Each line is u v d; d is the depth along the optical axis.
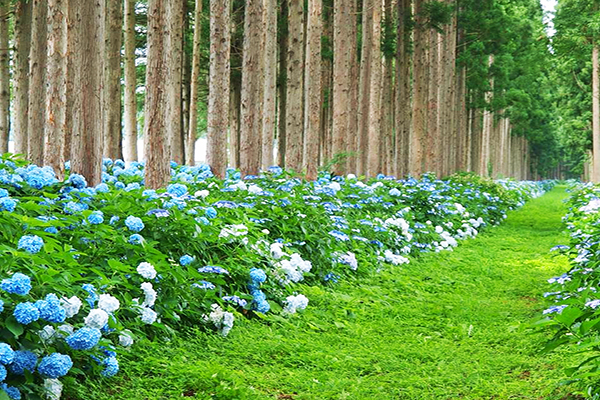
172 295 6.43
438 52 30.53
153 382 5.41
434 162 28.06
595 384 4.81
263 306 7.52
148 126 10.60
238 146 33.03
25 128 17.16
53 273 4.79
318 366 6.34
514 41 37.59
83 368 5.12
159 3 10.71
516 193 35.56
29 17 16.98
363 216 13.45
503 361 6.66
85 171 9.16
